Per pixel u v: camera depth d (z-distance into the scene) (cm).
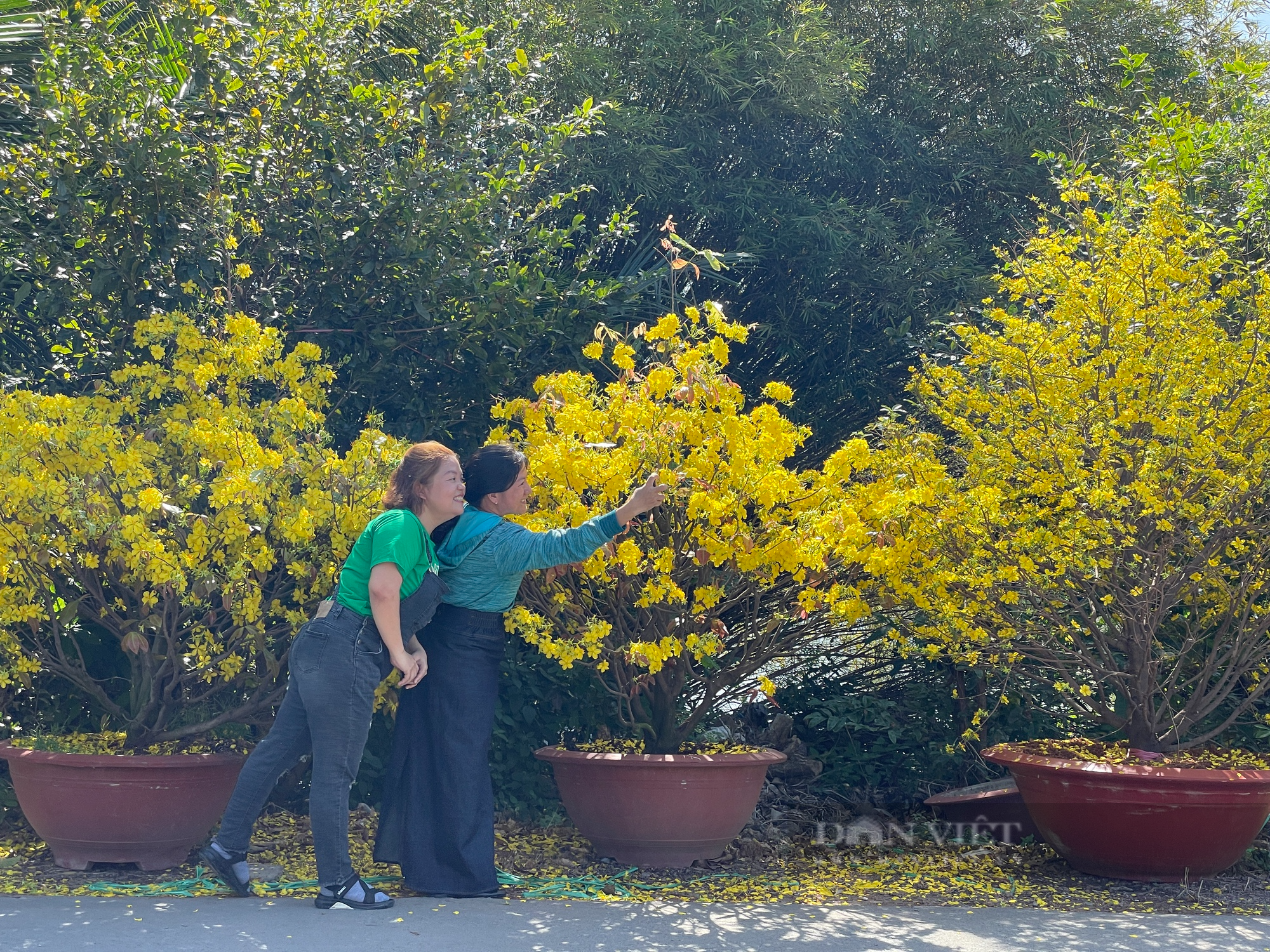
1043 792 374
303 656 317
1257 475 366
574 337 471
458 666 342
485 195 452
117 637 405
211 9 423
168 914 304
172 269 411
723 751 406
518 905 326
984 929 307
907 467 391
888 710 518
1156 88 762
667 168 702
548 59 569
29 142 428
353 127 447
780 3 745
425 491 334
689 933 299
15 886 336
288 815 440
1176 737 409
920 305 675
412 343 466
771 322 689
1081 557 366
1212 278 439
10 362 449
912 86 773
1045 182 741
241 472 346
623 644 393
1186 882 362
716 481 366
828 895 351
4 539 340
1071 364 388
